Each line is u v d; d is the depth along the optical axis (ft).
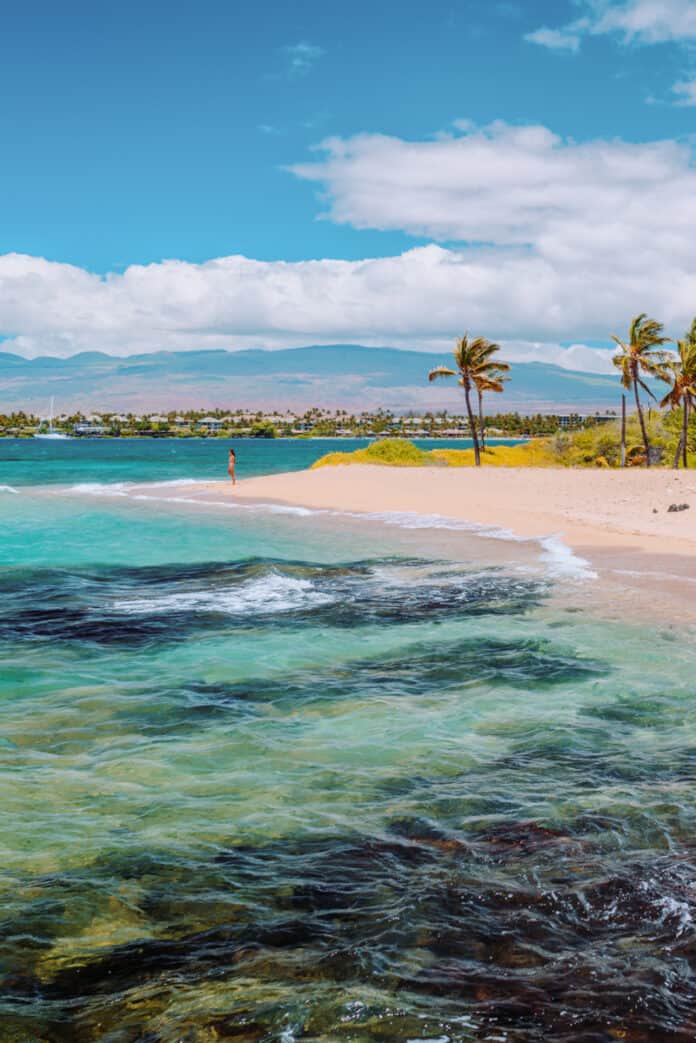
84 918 17.13
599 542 75.31
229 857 19.86
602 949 15.69
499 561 66.69
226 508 120.67
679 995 14.23
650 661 38.01
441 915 16.99
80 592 55.88
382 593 54.44
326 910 17.34
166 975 15.11
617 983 14.58
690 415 252.01
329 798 23.57
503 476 165.27
